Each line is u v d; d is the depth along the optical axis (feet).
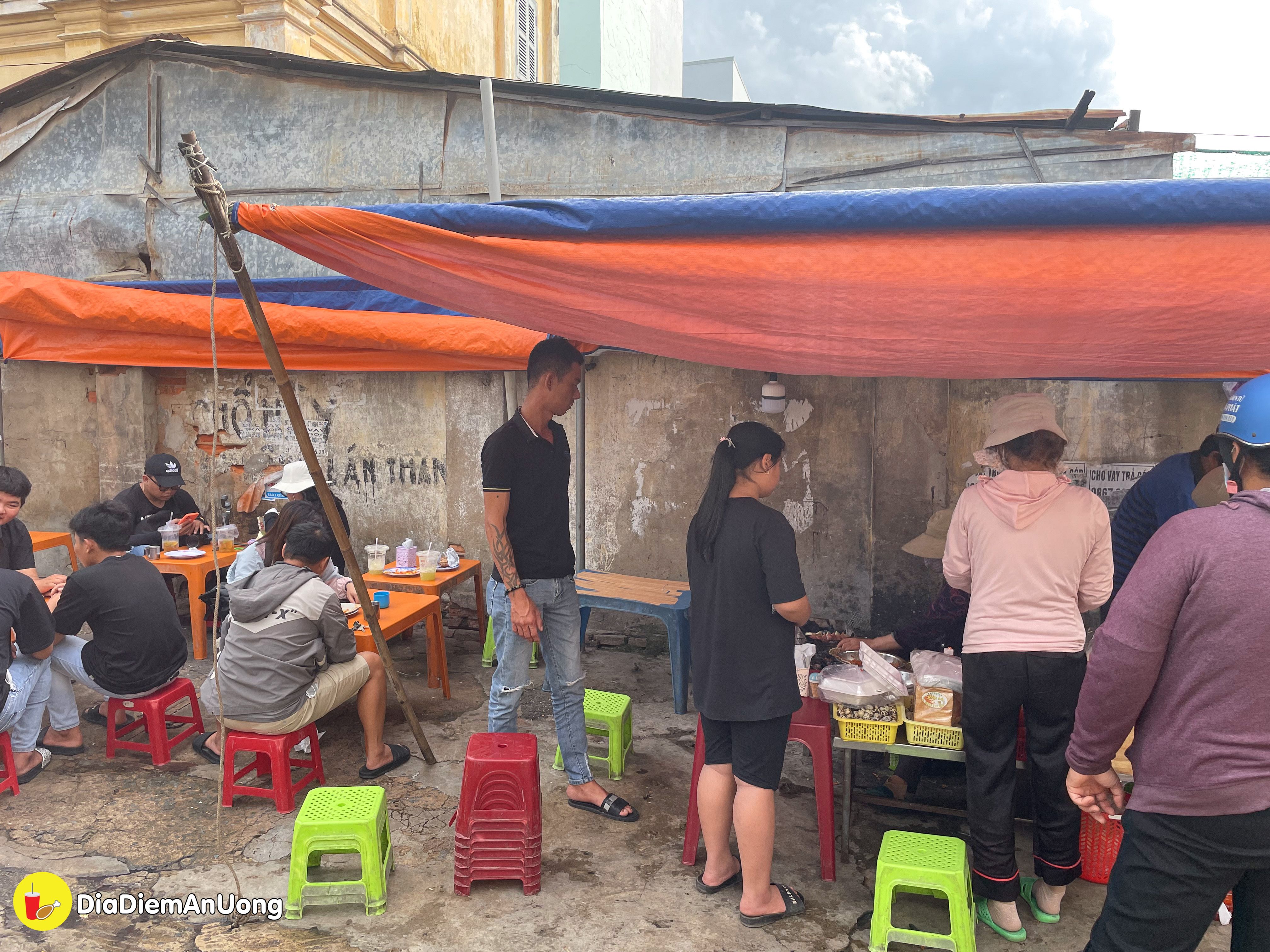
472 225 7.25
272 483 20.40
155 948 8.69
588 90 17.99
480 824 9.75
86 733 14.25
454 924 9.22
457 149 19.33
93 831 10.94
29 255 21.68
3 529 13.89
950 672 10.10
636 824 11.62
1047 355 9.90
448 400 20.43
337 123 19.98
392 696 16.38
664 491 19.49
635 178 18.30
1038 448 8.82
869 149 16.94
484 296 9.01
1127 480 16.76
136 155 21.02
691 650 9.59
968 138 16.37
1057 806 8.94
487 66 34.40
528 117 18.83
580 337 11.82
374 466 21.07
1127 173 15.62
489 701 14.55
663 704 16.51
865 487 18.15
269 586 11.46
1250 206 5.74
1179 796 5.37
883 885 8.67
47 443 22.47
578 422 19.61
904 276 6.79
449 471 20.57
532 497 10.96
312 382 21.22
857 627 18.38
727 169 17.72
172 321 18.29
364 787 10.17
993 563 8.83
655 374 19.31
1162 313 7.08
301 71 19.99
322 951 8.70
